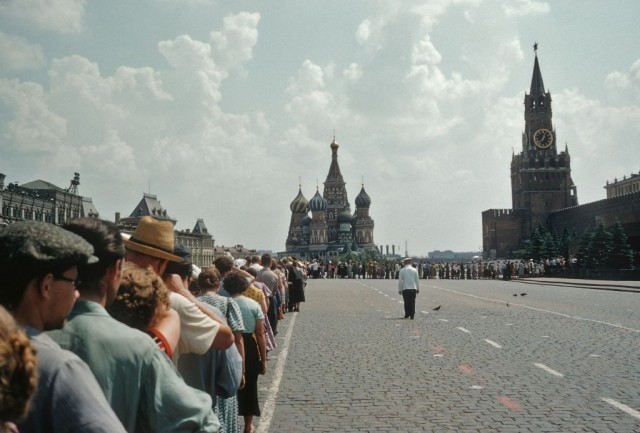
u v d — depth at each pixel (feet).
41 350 7.76
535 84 583.17
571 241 337.93
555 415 28.66
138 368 9.87
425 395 33.27
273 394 34.17
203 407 10.19
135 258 16.03
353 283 217.56
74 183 377.50
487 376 38.29
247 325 26.91
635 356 45.21
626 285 154.20
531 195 566.36
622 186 586.04
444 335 59.52
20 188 317.63
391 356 46.91
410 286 77.56
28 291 8.43
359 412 29.89
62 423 7.39
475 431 26.27
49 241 8.55
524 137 581.53
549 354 46.65
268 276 55.31
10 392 6.21
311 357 47.14
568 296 122.52
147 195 491.31
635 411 29.17
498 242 565.12
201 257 570.87
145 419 9.95
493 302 106.01
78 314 10.17
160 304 12.51
